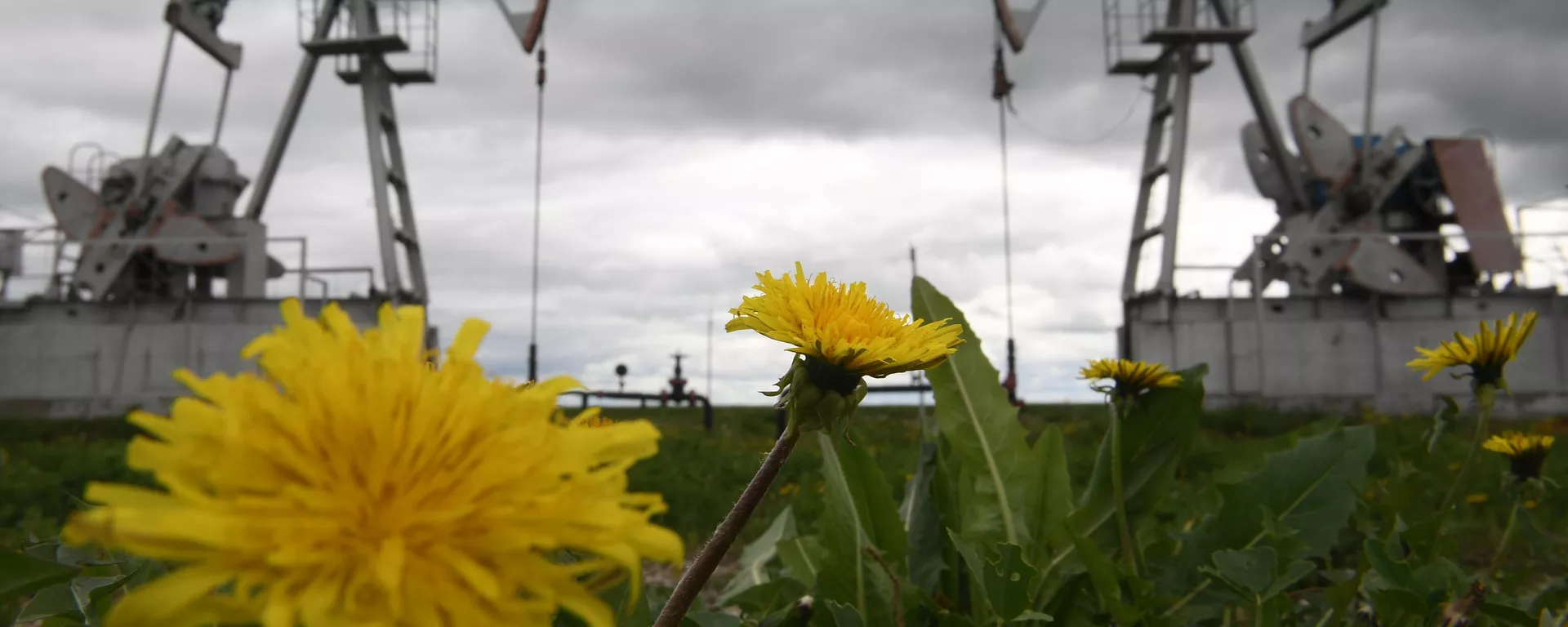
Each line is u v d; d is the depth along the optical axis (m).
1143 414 2.07
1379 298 21.89
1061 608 1.97
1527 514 2.24
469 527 0.66
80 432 16.06
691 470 8.07
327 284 21.28
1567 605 1.83
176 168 22.08
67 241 21.03
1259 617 1.59
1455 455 4.97
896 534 1.88
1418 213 23.06
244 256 21.55
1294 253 22.22
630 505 0.75
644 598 1.41
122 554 1.30
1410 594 1.65
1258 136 24.31
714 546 1.03
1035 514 2.09
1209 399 21.38
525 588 0.67
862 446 1.86
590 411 0.84
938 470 2.13
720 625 1.54
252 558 0.60
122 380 20.91
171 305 21.23
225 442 0.63
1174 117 22.14
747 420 17.84
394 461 0.65
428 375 0.74
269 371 0.70
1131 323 21.98
